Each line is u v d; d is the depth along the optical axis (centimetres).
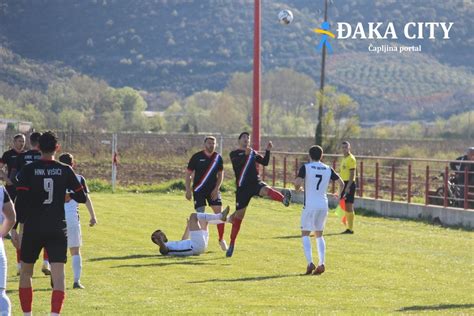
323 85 9919
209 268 2933
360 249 3497
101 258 3162
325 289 2525
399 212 4997
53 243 1930
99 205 5400
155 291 2467
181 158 9788
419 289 2542
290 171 7844
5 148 7706
